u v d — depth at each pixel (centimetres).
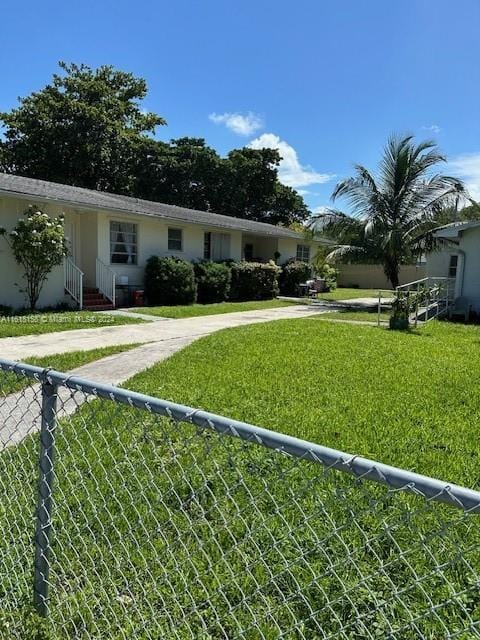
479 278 1391
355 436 382
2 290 1166
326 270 2617
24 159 2588
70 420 283
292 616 169
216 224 1798
